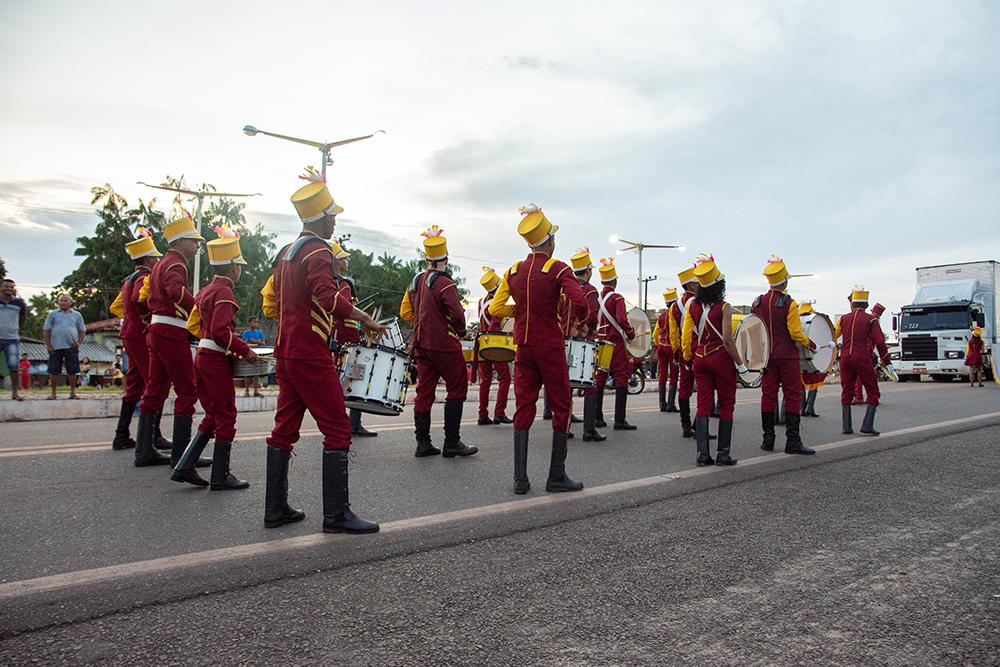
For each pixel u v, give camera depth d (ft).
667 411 42.80
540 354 18.52
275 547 13.47
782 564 12.92
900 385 75.77
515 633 9.80
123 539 13.93
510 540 14.19
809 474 21.52
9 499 17.04
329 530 14.55
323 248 14.70
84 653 9.03
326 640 9.49
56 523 15.02
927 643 9.71
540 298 18.61
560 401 18.79
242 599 10.87
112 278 158.51
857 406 46.32
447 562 12.76
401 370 18.65
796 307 26.00
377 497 17.95
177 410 20.70
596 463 23.48
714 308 23.00
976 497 18.47
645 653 9.27
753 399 50.80
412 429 31.48
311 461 22.67
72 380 37.63
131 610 10.40
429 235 24.63
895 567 12.84
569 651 9.29
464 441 28.17
